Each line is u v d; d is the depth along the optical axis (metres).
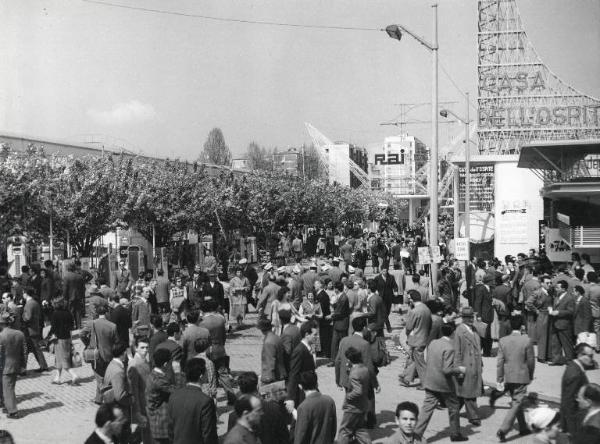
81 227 31.17
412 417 7.89
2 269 20.05
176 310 16.02
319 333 17.61
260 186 46.66
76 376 14.98
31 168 28.70
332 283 19.34
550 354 16.88
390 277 20.72
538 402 10.95
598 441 7.27
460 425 11.98
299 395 10.45
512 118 80.19
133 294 20.06
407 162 122.94
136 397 9.54
